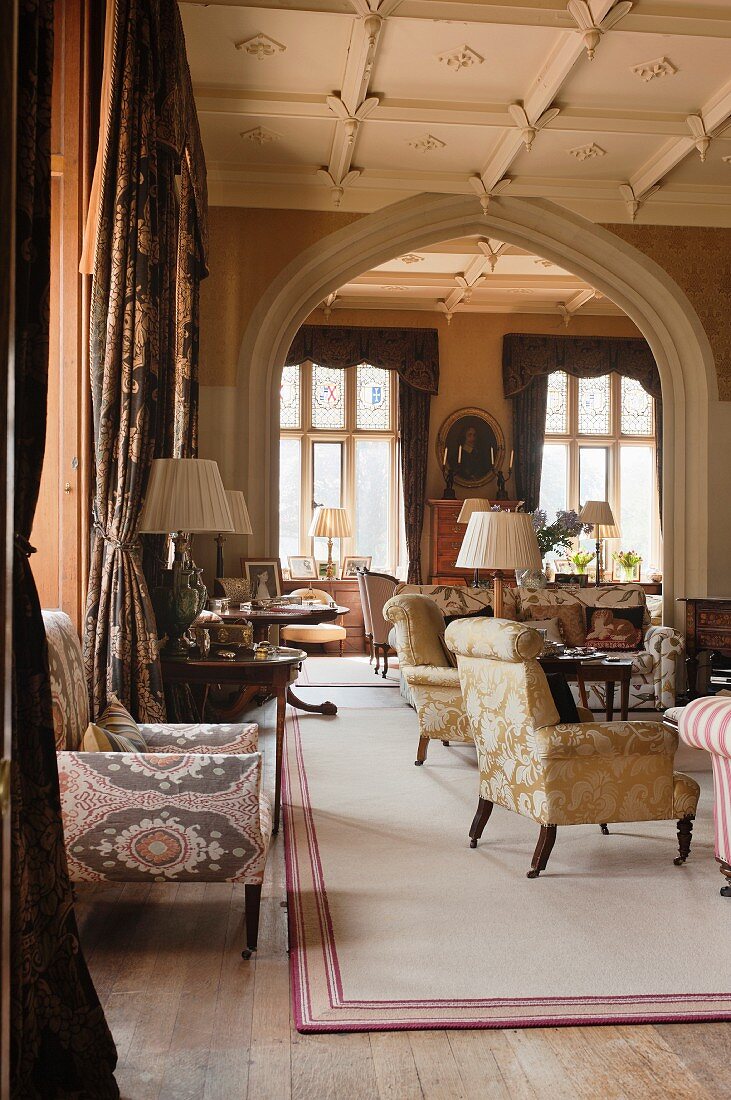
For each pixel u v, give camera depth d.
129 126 3.80
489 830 4.31
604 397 13.41
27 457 2.06
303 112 6.51
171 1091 2.11
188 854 2.78
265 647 4.65
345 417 13.03
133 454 3.89
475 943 2.97
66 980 2.13
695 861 3.88
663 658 7.52
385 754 5.95
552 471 13.27
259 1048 2.31
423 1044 2.35
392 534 13.05
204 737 3.34
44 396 2.08
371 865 3.76
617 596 7.88
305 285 8.07
